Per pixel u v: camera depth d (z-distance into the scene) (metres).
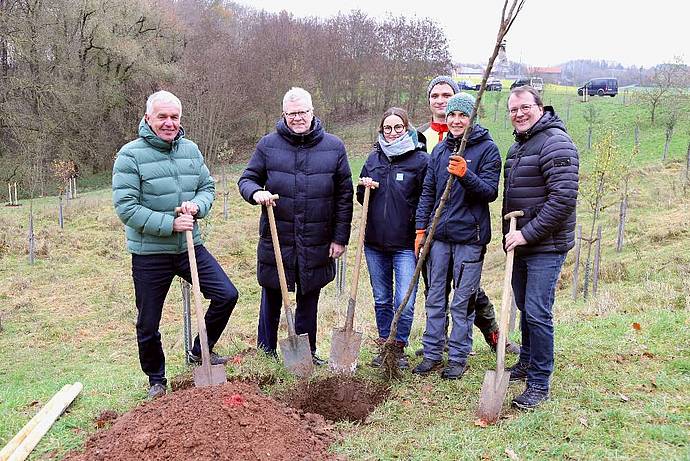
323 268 4.90
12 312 10.66
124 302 11.29
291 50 33.22
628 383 4.40
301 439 3.60
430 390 4.46
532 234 3.87
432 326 4.75
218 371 4.22
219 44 32.72
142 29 32.41
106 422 4.07
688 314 6.07
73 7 28.50
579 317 7.14
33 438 3.78
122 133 31.83
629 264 10.40
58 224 17.31
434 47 33.25
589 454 3.39
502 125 30.48
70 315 10.59
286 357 4.67
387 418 4.05
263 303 5.09
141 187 4.29
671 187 15.68
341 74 34.19
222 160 27.39
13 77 26.62
